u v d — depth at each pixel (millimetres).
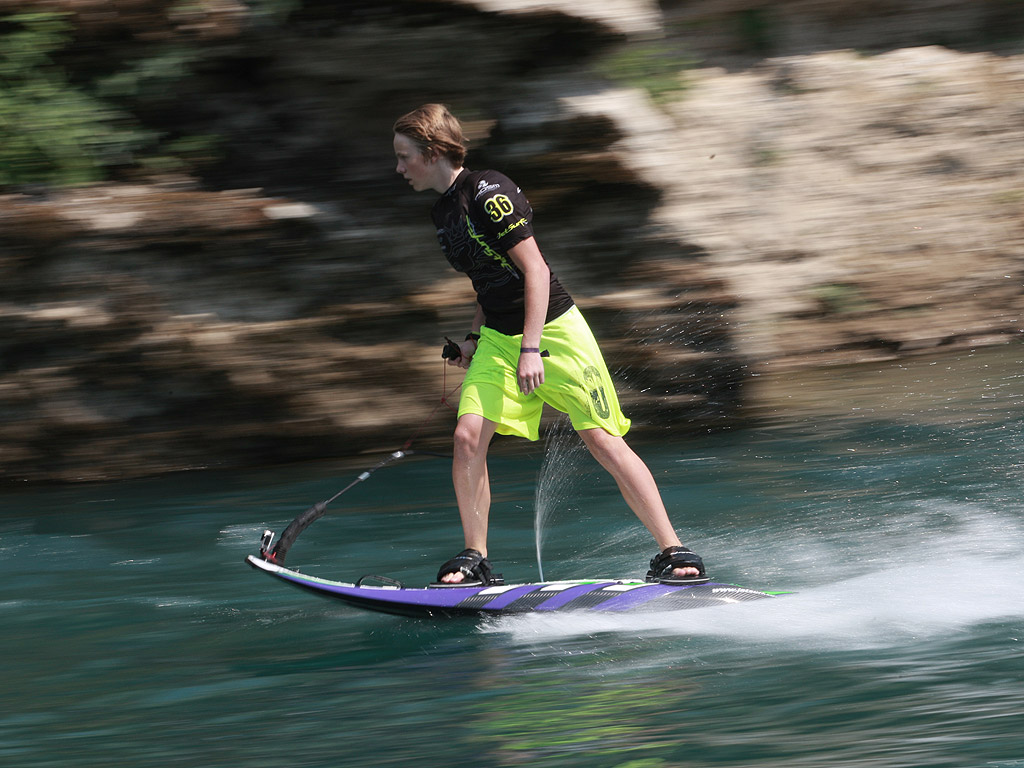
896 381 37156
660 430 32062
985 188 47406
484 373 15133
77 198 28797
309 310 30562
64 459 29109
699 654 12414
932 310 45469
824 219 44781
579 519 21781
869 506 20984
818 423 30609
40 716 12078
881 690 10844
